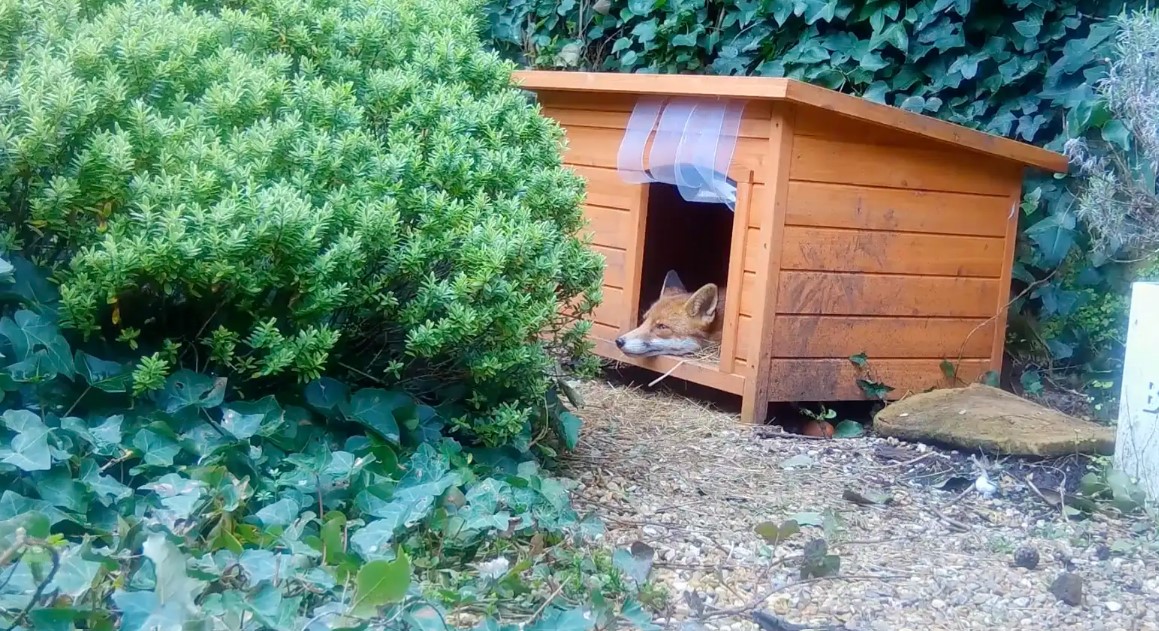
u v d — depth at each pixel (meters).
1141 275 5.70
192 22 3.72
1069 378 6.37
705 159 5.33
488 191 3.95
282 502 2.94
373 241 3.38
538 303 3.74
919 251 5.49
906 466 4.65
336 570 2.60
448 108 4.02
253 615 2.30
